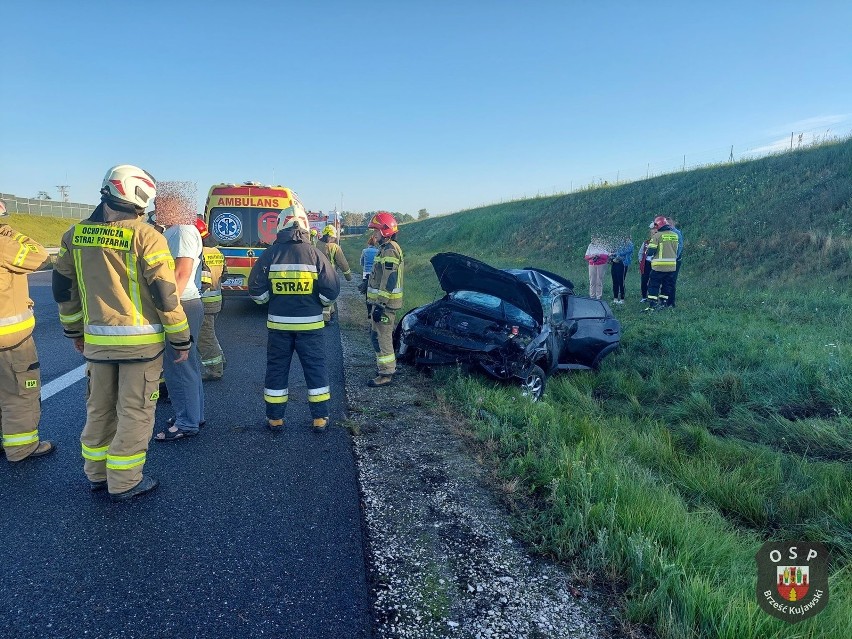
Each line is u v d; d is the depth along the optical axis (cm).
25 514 302
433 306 668
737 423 515
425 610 238
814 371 570
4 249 332
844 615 233
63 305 326
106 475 326
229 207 1012
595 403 589
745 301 1043
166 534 286
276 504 322
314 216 2262
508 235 2812
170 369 405
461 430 447
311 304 426
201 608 232
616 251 1206
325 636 219
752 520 352
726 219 1680
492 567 270
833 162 1688
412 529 300
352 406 500
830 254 1224
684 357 700
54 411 465
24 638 210
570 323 698
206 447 402
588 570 266
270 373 432
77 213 5669
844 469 402
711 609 227
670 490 366
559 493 326
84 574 251
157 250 308
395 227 564
